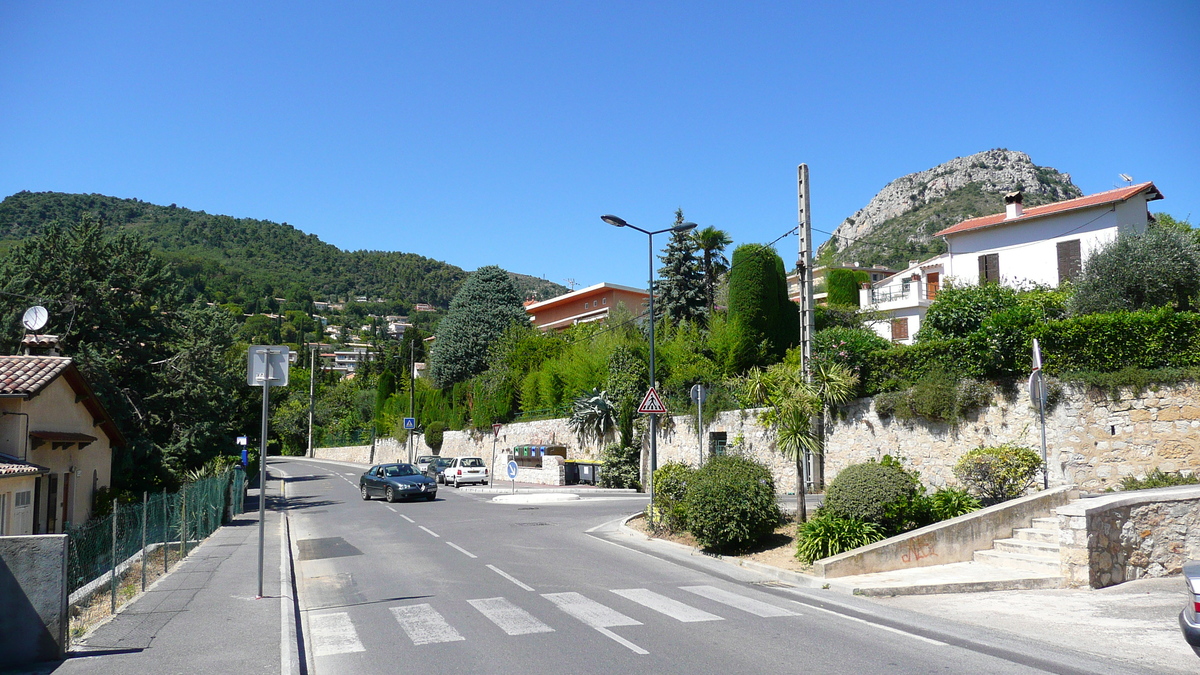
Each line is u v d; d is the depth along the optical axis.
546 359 49.75
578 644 8.34
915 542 12.64
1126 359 17.23
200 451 28.77
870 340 24.97
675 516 17.80
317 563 15.39
